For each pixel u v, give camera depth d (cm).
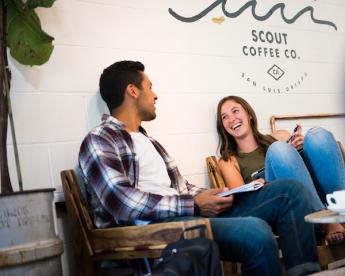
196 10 241
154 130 220
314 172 197
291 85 271
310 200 154
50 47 177
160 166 181
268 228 139
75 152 196
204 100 237
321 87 284
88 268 163
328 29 294
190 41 237
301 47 280
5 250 135
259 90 257
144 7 225
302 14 284
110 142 163
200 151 231
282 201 156
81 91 201
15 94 185
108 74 188
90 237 159
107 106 199
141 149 178
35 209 143
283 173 180
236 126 229
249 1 262
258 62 260
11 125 168
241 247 137
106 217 165
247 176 223
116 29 215
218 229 141
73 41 202
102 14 212
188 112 231
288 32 276
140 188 170
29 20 171
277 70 267
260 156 229
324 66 288
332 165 192
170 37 231
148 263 151
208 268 114
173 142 224
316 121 279
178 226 130
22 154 184
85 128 200
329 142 195
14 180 180
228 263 202
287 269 150
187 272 107
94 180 157
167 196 153
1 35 163
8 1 168
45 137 190
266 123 258
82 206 172
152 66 223
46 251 141
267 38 266
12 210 138
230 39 251
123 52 215
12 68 186
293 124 268
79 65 202
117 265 165
